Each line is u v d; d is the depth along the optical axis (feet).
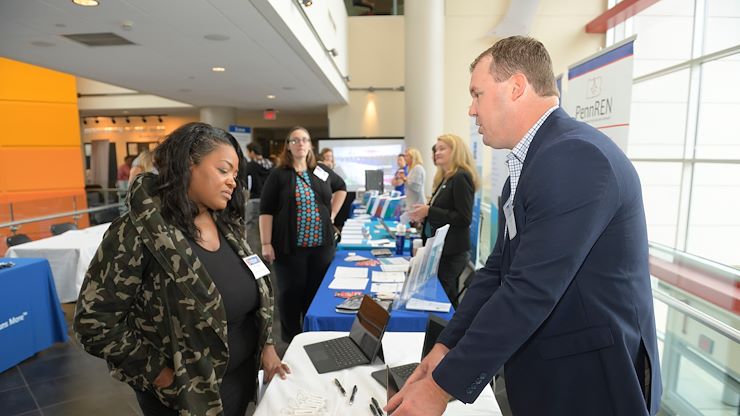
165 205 3.66
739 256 11.34
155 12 10.33
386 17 27.27
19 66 23.22
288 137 8.89
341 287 6.86
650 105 14.21
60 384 8.34
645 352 2.70
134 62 15.79
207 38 12.61
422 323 5.63
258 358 4.35
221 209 4.09
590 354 2.63
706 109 11.94
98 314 3.31
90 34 12.08
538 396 2.84
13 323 8.87
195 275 3.56
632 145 15.14
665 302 7.21
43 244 12.06
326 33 18.26
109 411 7.50
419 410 2.58
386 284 6.94
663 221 13.52
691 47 12.41
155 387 3.56
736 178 11.16
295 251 8.98
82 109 31.24
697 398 7.84
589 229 2.34
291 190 8.82
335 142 26.55
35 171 24.26
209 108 30.50
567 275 2.35
